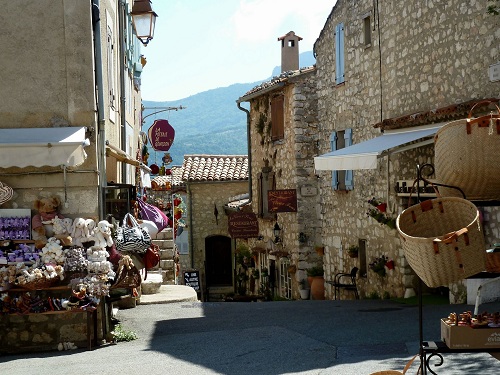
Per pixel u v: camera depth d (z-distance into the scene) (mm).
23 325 11023
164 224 13992
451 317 5957
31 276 10492
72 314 11078
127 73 19250
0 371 9523
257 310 15008
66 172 11078
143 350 10680
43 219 10906
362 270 19859
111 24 15219
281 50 30625
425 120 14945
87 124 11141
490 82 13508
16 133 10836
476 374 7879
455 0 14664
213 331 12180
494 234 13156
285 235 25391
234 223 27094
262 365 9125
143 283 17281
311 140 24031
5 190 10938
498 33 13266
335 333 11219
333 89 21969
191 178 33500
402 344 9906
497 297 13172
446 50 15078
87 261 10789
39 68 11156
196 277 31688
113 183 12914
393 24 17578
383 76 18297
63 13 11156
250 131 29188
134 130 22219
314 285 22984
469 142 6168
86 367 9500
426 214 5996
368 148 14867
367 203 19266
